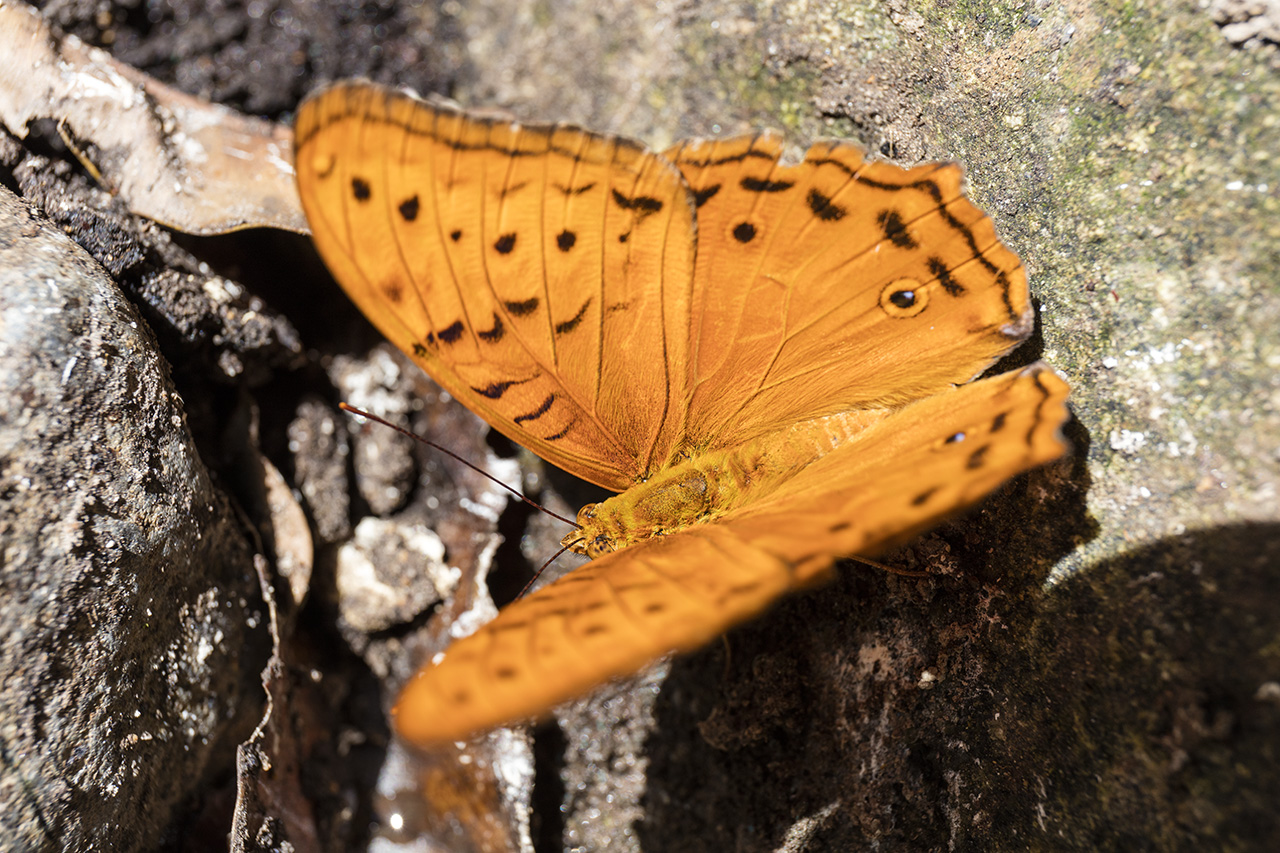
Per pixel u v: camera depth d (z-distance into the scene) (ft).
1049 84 1.06
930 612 1.06
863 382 1.05
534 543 1.16
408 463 1.16
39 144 1.09
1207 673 1.00
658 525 1.07
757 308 1.06
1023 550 1.04
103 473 1.04
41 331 1.03
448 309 1.04
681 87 1.16
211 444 1.12
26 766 1.02
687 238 1.05
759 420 1.07
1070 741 1.02
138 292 1.10
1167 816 1.00
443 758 1.13
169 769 1.06
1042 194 1.06
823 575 0.98
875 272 1.04
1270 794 0.98
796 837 1.08
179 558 1.06
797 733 1.09
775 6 1.13
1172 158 1.04
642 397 1.07
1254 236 1.02
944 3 1.09
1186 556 1.01
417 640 1.15
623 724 1.13
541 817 1.13
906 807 1.05
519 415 1.06
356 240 1.02
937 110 1.09
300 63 1.18
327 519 1.14
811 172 1.04
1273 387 1.01
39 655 1.02
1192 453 1.02
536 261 1.04
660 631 0.97
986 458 0.98
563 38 1.19
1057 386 0.99
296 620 1.13
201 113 1.11
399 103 1.01
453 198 1.03
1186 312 1.03
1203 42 1.03
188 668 1.06
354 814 1.13
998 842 1.03
